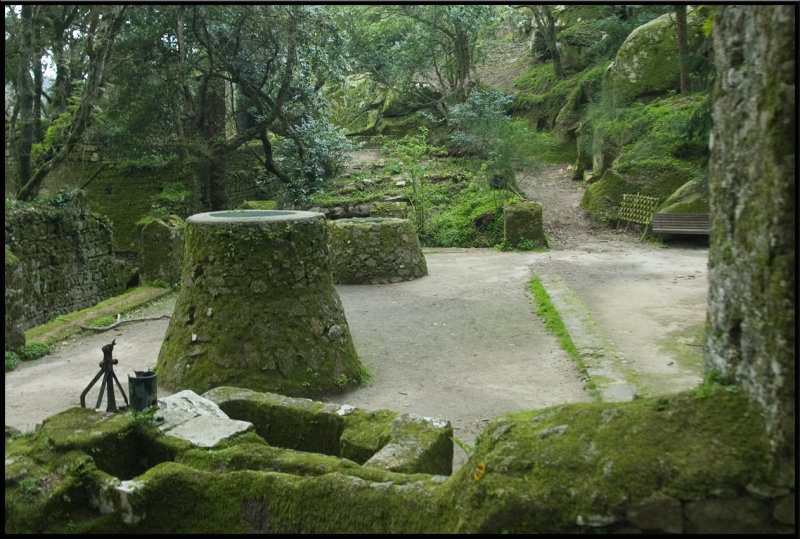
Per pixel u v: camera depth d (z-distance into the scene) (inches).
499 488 87.0
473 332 312.2
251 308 222.1
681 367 242.1
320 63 742.5
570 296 362.9
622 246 576.1
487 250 593.0
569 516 83.3
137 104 659.4
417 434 138.5
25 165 497.4
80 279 440.8
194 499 109.0
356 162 874.8
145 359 274.4
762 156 88.4
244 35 676.1
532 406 211.5
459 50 945.5
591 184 689.6
